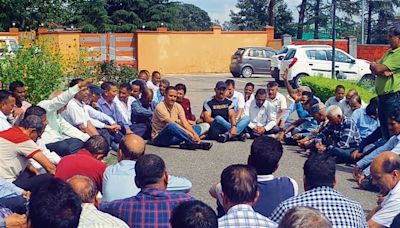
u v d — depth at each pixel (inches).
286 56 1121.4
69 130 388.8
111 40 1464.1
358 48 1448.1
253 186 174.2
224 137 507.5
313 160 193.0
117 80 821.9
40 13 1504.7
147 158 196.9
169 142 484.1
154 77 575.5
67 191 136.3
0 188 242.1
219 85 513.7
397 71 349.7
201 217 135.6
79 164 242.8
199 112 756.0
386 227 209.5
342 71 1094.4
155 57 1523.1
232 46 1600.6
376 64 351.9
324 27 2219.5
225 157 453.4
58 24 1588.3
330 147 418.9
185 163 432.8
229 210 173.6
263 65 1407.5
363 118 426.6
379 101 359.3
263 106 518.3
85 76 652.7
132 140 236.7
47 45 637.9
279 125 517.3
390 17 2169.0
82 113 405.7
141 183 195.3
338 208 182.4
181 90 526.3
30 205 133.8
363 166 341.7
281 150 214.1
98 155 256.2
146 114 494.9
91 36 1432.1
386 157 211.0
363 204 325.4
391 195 209.8
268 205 208.5
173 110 484.4
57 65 567.2
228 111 514.9
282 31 2359.7
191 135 478.6
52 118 378.0
